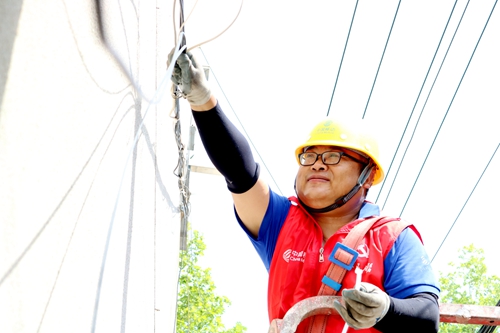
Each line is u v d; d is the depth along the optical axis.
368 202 2.96
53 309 1.54
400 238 2.67
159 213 3.56
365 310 2.22
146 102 2.83
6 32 1.30
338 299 2.46
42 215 1.47
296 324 2.42
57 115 1.55
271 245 2.91
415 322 2.34
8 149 1.30
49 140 1.50
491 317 3.97
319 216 2.91
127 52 2.35
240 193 2.90
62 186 1.59
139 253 2.73
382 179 3.11
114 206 1.93
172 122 4.25
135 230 2.58
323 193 2.84
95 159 1.88
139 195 2.66
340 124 3.01
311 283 2.60
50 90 1.51
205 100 2.70
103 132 1.98
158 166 3.40
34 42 1.43
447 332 19.56
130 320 2.55
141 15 2.66
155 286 3.51
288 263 2.69
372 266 2.55
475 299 21.20
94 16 1.89
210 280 18.05
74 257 1.69
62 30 1.60
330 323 2.51
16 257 1.34
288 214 2.91
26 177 1.38
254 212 2.94
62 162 1.59
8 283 1.30
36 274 1.43
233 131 2.81
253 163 2.90
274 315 2.67
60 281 1.58
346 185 2.88
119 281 2.26
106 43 2.03
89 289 1.85
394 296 2.51
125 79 2.31
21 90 1.36
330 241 2.69
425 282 2.52
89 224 1.83
